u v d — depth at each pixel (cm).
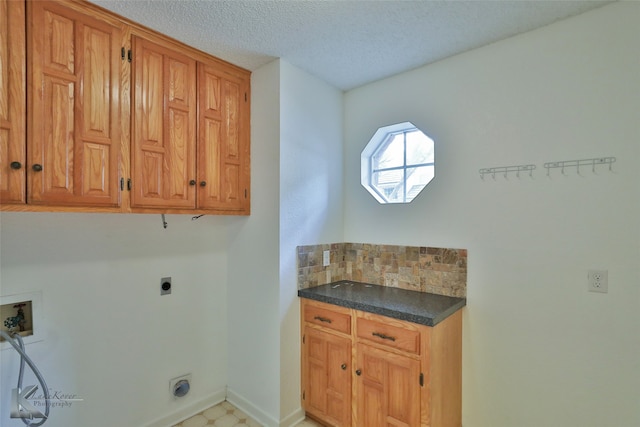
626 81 139
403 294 192
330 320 186
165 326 196
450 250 187
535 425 159
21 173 121
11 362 143
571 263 151
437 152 193
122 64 149
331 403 186
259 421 200
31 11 124
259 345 201
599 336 144
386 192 227
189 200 174
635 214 137
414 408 152
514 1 139
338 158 233
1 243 140
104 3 138
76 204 134
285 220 193
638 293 136
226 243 226
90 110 138
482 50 177
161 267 194
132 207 151
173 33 162
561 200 154
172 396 198
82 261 163
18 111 120
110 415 172
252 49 179
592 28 146
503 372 168
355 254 230
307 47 177
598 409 144
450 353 165
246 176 204
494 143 173
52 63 128
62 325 157
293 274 198
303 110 205
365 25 157
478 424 174
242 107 202
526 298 162
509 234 167
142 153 155
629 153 138
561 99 154
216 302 221
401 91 210
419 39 169
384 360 163
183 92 172
